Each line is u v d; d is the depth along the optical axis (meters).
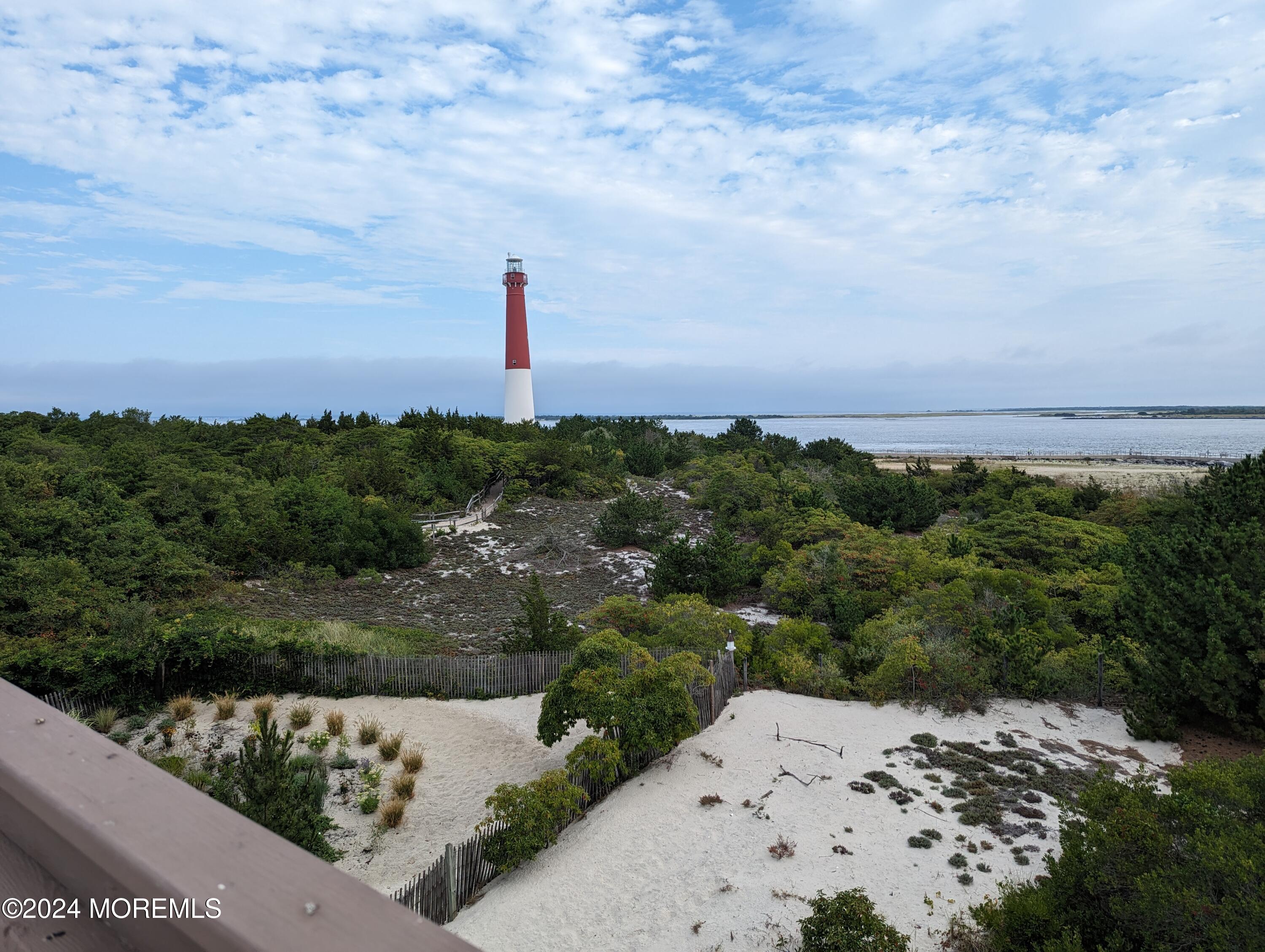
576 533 41.91
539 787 13.55
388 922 1.06
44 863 1.50
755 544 38.72
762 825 13.70
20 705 1.95
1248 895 7.82
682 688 16.11
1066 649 21.69
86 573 21.98
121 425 47.16
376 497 38.72
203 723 18.20
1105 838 9.33
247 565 29.19
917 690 19.88
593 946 10.83
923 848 12.80
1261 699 16.19
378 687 20.58
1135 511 41.69
